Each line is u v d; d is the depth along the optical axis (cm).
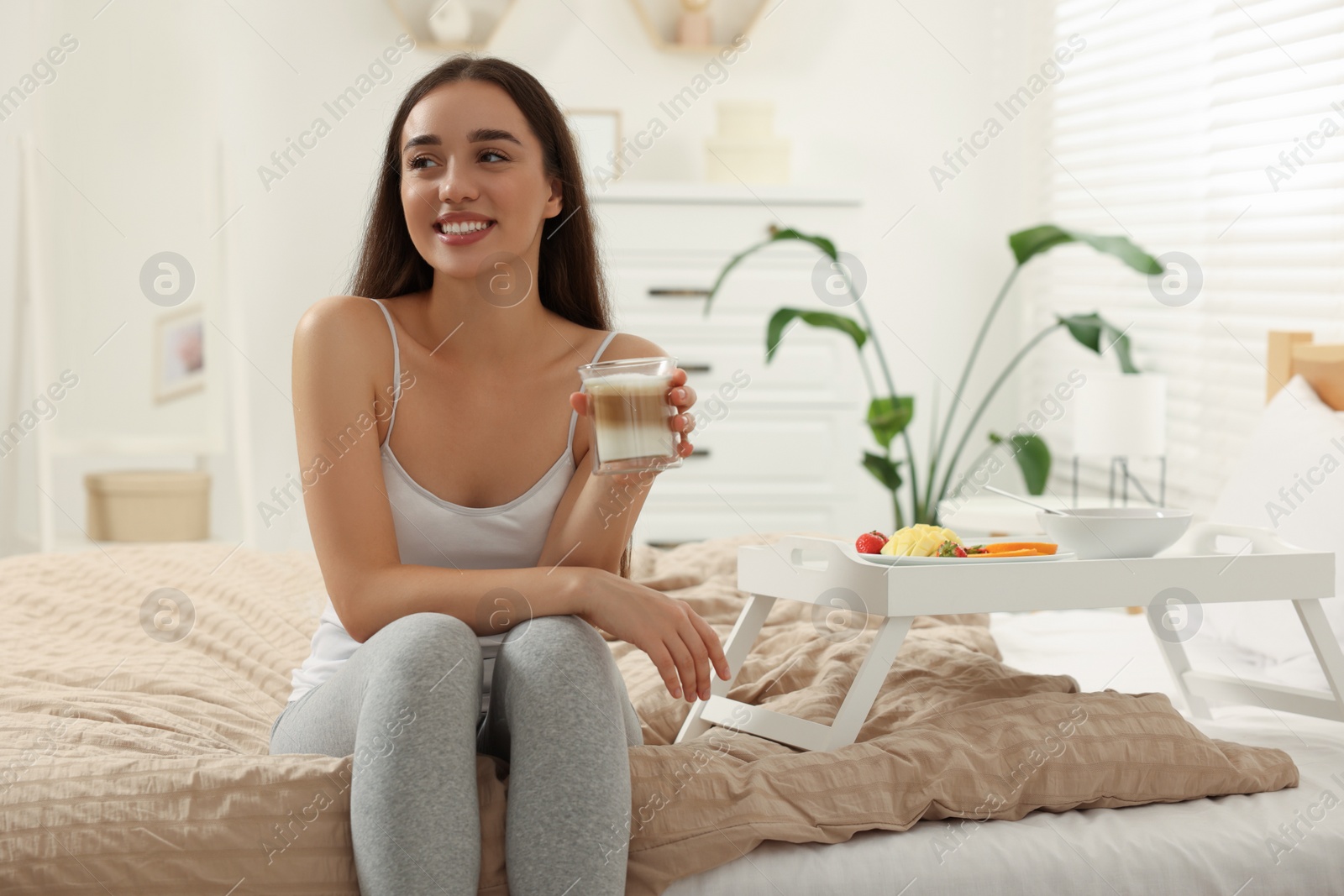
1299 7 249
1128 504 291
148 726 134
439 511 127
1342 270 233
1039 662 179
